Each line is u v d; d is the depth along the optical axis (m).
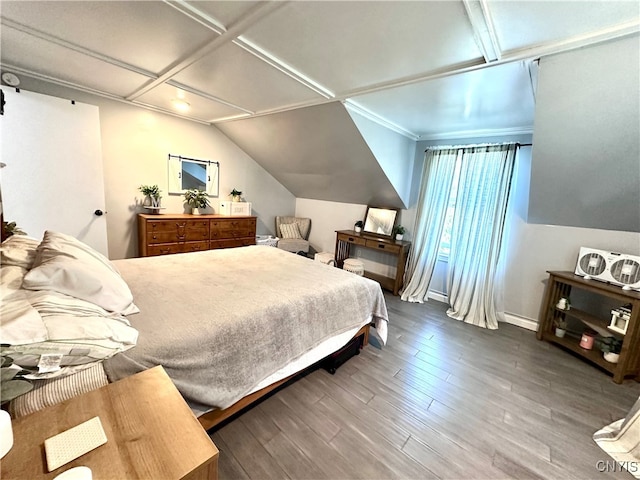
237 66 2.17
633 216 2.39
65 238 1.44
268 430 1.55
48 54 2.18
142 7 1.53
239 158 4.68
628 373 2.17
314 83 2.38
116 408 0.82
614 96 1.75
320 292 1.98
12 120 2.56
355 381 2.03
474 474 1.36
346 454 1.43
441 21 1.46
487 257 3.22
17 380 0.79
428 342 2.70
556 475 1.38
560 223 2.88
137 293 1.67
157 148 3.74
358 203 4.75
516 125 3.05
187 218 3.69
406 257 4.09
